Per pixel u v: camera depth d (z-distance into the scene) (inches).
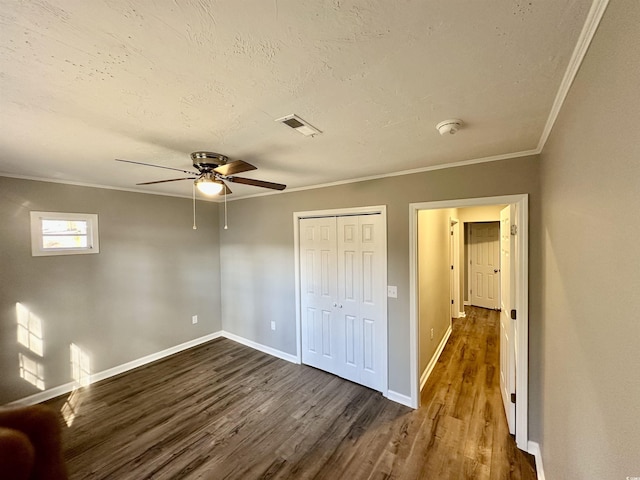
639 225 23.2
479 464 81.7
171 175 112.4
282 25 33.2
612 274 29.6
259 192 157.2
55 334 121.3
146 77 43.7
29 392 114.4
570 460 48.4
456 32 34.5
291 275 150.9
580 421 42.2
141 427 99.3
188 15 31.3
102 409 110.2
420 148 80.4
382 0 29.7
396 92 49.3
